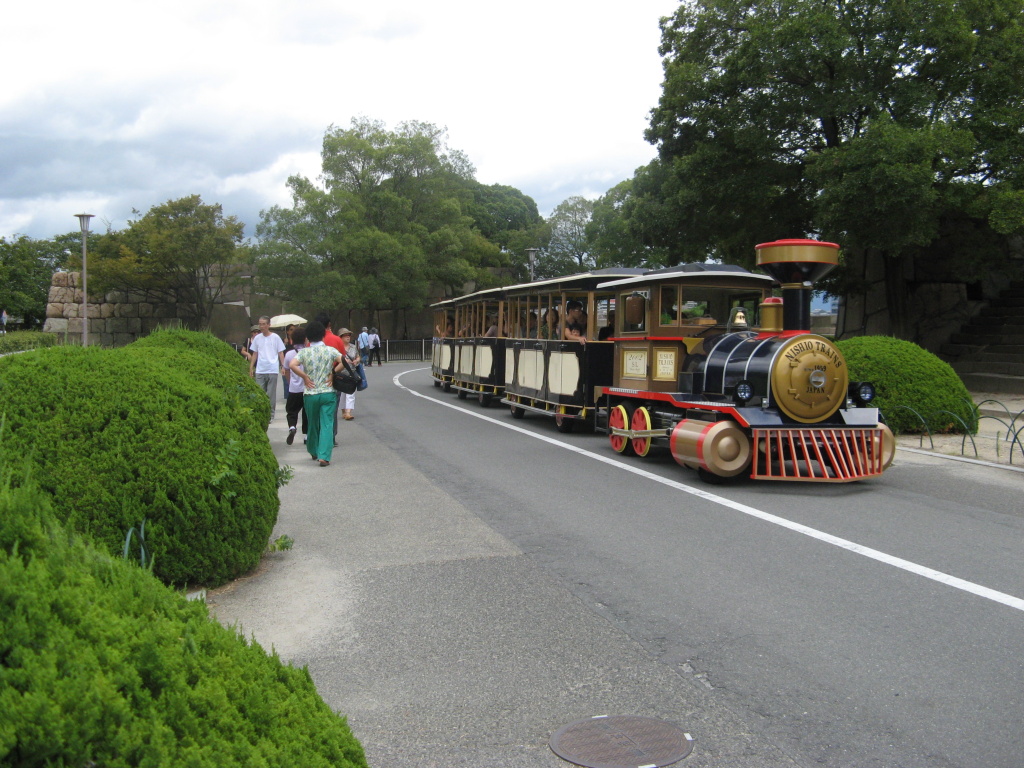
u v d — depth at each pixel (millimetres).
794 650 4699
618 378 12367
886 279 24484
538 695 4168
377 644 4844
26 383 5281
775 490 9203
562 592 5758
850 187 18391
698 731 3775
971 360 24500
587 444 13094
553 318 15344
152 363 6016
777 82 21172
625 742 3676
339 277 44906
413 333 55406
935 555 6555
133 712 1824
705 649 4734
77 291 47688
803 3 20047
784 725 3824
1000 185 19375
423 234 49594
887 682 4266
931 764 3471
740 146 21094
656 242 24688
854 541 6992
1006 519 7762
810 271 9688
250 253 45438
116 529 5113
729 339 10414
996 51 20047
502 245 69688
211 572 5609
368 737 3746
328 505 8578
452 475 10297
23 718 1623
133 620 2029
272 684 2400
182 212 45406
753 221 23266
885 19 19406
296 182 46688
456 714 3969
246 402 9672
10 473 2227
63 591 1896
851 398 9961
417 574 6180
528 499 8836
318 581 6008
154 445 5348
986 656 4578
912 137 17703
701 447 9234
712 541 7051
